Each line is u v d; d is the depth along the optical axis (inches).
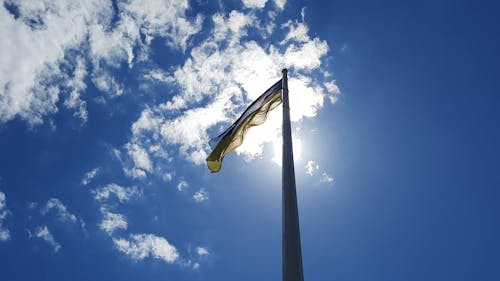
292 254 411.8
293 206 458.6
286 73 659.4
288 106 616.4
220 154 709.3
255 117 714.8
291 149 534.9
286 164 508.4
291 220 443.8
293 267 400.8
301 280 395.2
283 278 401.4
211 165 709.3
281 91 690.2
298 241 423.8
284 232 436.5
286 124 580.7
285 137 557.0
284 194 474.9
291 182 486.3
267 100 693.9
